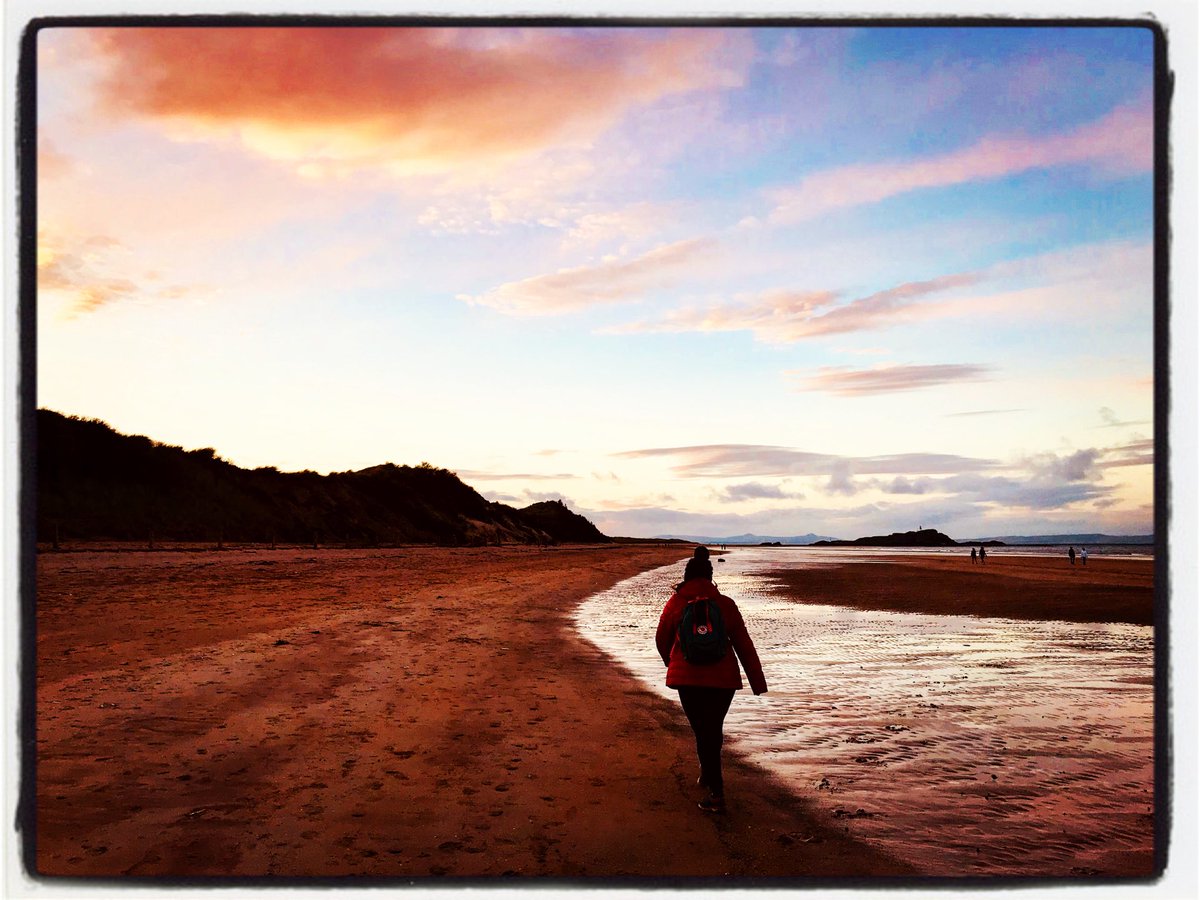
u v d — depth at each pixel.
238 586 18.31
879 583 32.53
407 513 74.44
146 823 4.34
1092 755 6.23
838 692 8.88
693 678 4.97
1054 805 5.05
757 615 19.14
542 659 10.59
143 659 8.87
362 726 6.53
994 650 12.67
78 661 8.62
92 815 4.42
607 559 62.62
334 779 5.18
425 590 20.62
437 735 6.36
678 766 5.78
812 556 89.12
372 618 13.66
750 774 5.64
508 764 5.64
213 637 10.62
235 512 46.97
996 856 4.23
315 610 14.45
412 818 4.54
